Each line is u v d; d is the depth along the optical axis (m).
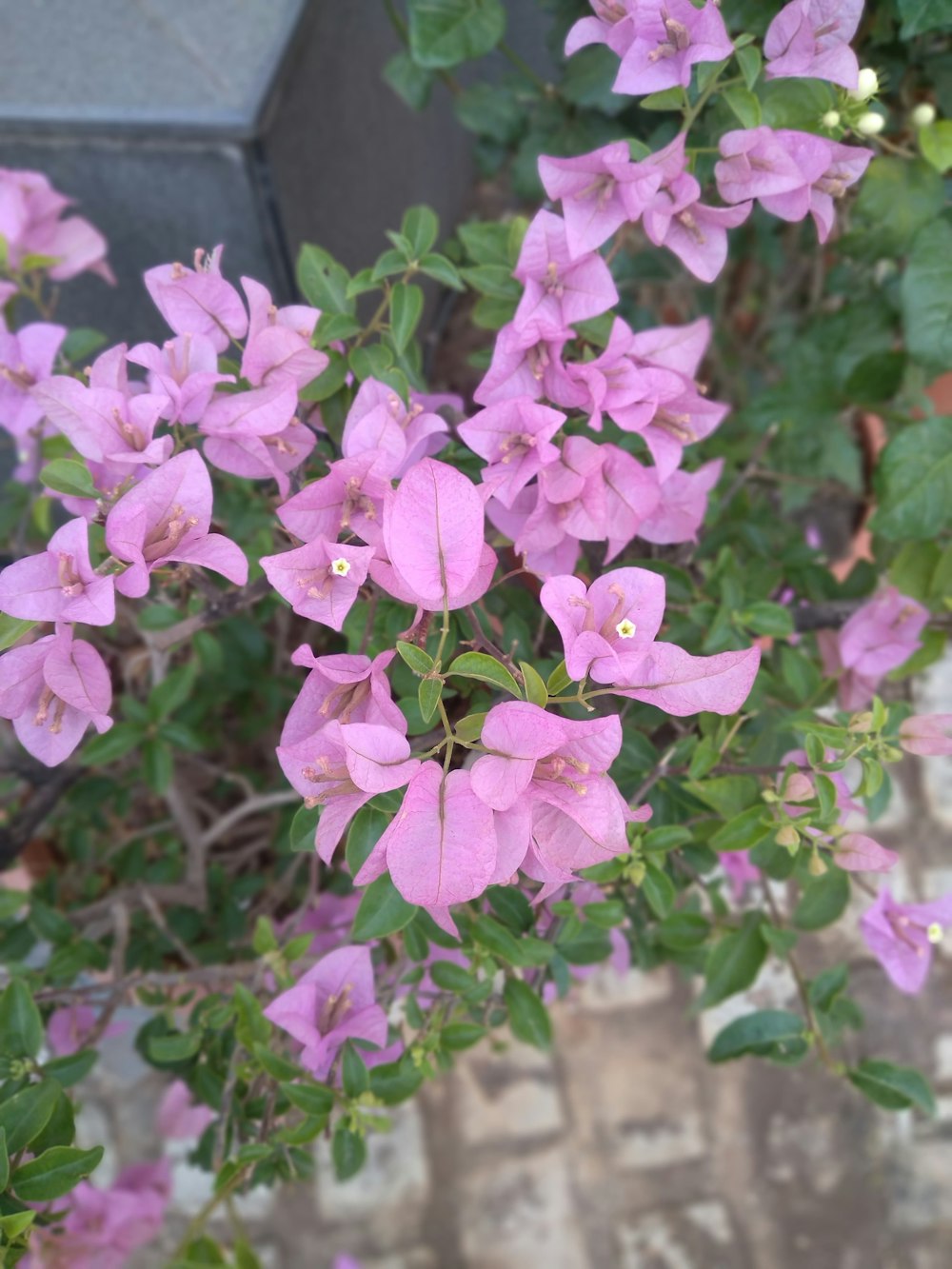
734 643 0.42
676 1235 0.71
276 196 0.53
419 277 0.74
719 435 0.71
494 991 0.43
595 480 0.33
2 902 0.48
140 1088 0.72
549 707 0.36
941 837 0.76
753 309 0.80
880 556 0.54
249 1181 0.41
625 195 0.34
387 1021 0.37
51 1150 0.34
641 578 0.29
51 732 0.31
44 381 0.32
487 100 0.58
